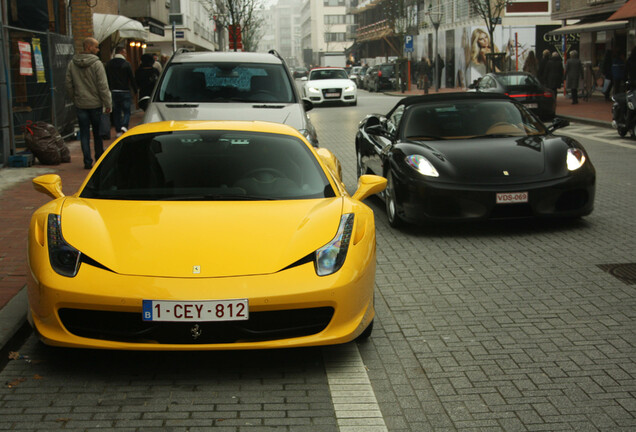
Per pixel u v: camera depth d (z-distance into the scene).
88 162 11.88
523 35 38.28
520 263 6.25
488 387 3.77
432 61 50.94
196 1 47.41
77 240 3.98
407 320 4.84
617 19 24.64
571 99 29.00
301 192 4.68
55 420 3.37
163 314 3.66
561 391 3.71
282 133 5.31
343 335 3.92
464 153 7.45
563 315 4.89
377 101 33.62
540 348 4.31
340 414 3.45
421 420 3.40
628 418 3.40
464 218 7.08
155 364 4.07
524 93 20.23
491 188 7.05
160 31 32.09
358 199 4.92
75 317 3.81
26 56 12.84
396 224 7.67
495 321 4.80
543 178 7.16
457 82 45.25
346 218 4.29
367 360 4.16
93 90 11.71
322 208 4.41
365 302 4.11
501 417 3.43
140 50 31.16
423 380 3.87
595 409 3.50
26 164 11.92
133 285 3.70
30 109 13.15
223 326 3.74
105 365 4.05
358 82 55.28
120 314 3.74
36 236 4.11
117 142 5.17
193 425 3.33
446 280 5.77
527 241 7.03
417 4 56.50
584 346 4.33
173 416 3.42
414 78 56.00
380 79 46.38
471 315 4.93
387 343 4.43
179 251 3.89
